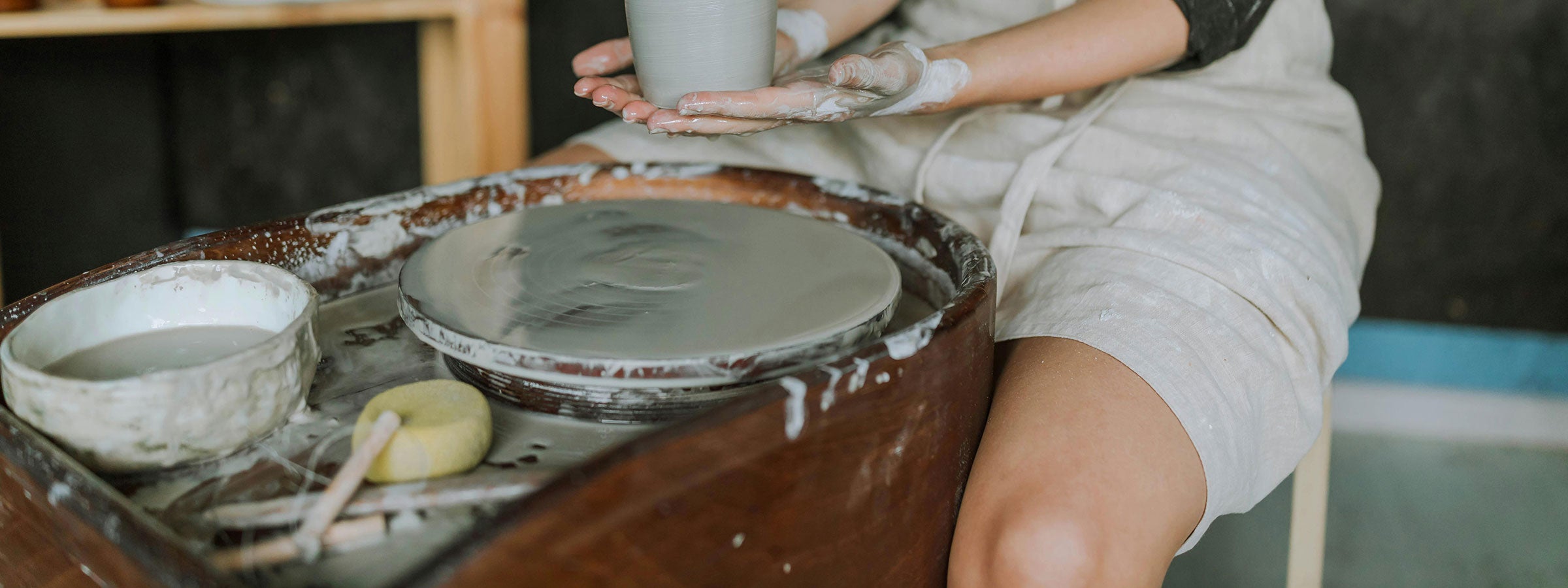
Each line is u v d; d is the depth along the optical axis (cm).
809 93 79
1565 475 160
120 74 194
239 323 74
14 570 62
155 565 48
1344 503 151
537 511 48
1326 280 93
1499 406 172
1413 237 172
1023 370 84
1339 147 114
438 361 77
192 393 59
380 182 218
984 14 118
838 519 62
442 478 61
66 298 67
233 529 57
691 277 79
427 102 196
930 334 64
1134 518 72
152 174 206
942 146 111
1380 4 161
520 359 65
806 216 93
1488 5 157
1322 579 133
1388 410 175
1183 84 111
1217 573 123
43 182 182
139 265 77
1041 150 103
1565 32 155
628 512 51
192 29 203
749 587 59
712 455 54
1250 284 88
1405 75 164
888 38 125
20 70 174
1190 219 93
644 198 104
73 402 58
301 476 62
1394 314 177
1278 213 96
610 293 76
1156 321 84
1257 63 112
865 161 118
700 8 76
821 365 59
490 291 75
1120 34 99
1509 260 169
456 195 95
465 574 46
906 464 66
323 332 82
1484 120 163
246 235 81
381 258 91
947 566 75
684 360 65
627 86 90
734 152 122
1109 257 92
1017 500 71
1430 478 159
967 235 87
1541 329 171
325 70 209
